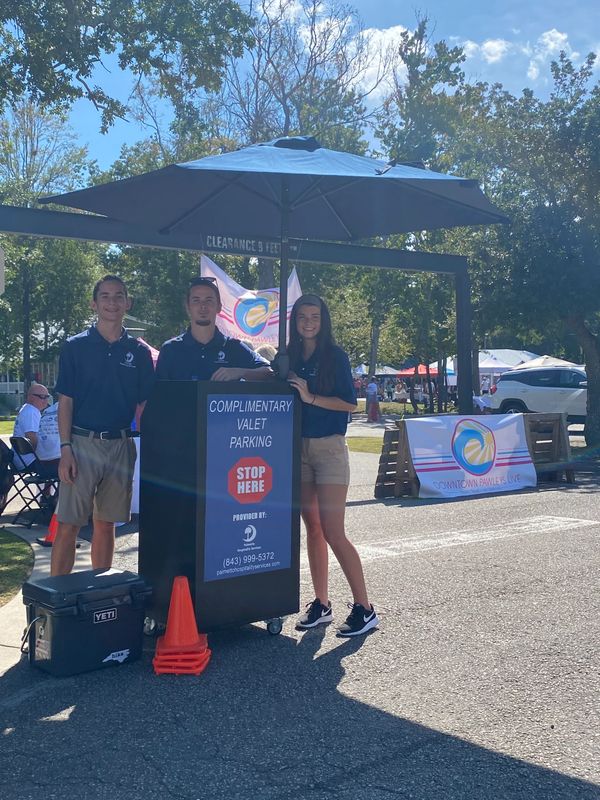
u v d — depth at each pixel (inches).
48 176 1791.3
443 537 339.0
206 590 191.9
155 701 167.9
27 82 470.9
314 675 182.1
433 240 985.5
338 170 197.0
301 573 276.5
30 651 187.9
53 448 364.2
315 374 210.2
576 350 1980.8
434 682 177.8
